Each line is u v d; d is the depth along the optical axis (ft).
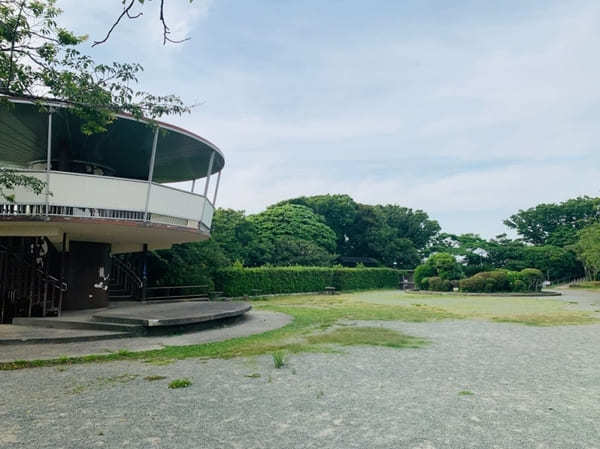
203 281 69.46
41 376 20.27
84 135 44.96
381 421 13.78
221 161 52.42
